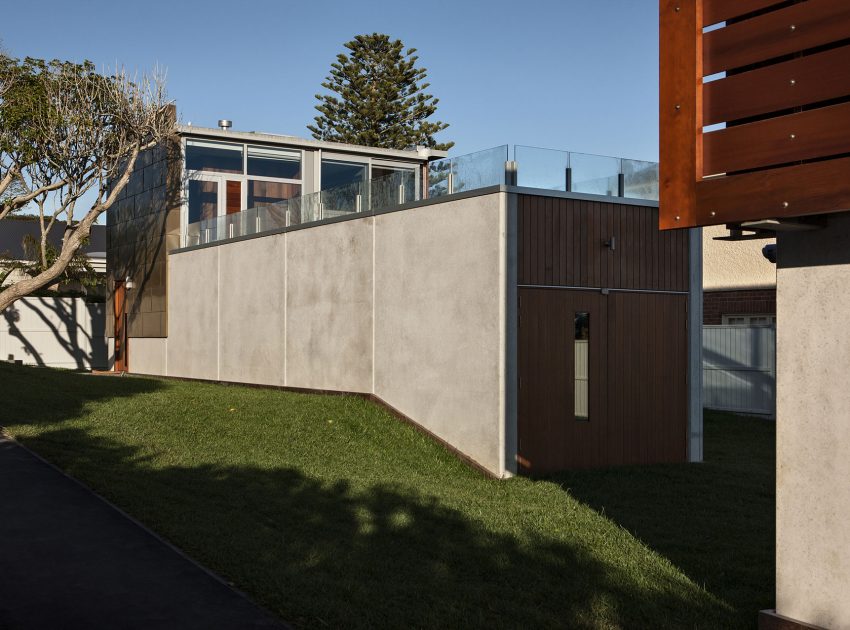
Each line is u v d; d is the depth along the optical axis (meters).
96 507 8.48
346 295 15.79
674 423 14.01
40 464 10.41
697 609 6.20
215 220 21.02
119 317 26.50
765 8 5.35
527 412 12.29
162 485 9.42
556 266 12.66
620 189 13.47
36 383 17.61
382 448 12.77
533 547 7.76
